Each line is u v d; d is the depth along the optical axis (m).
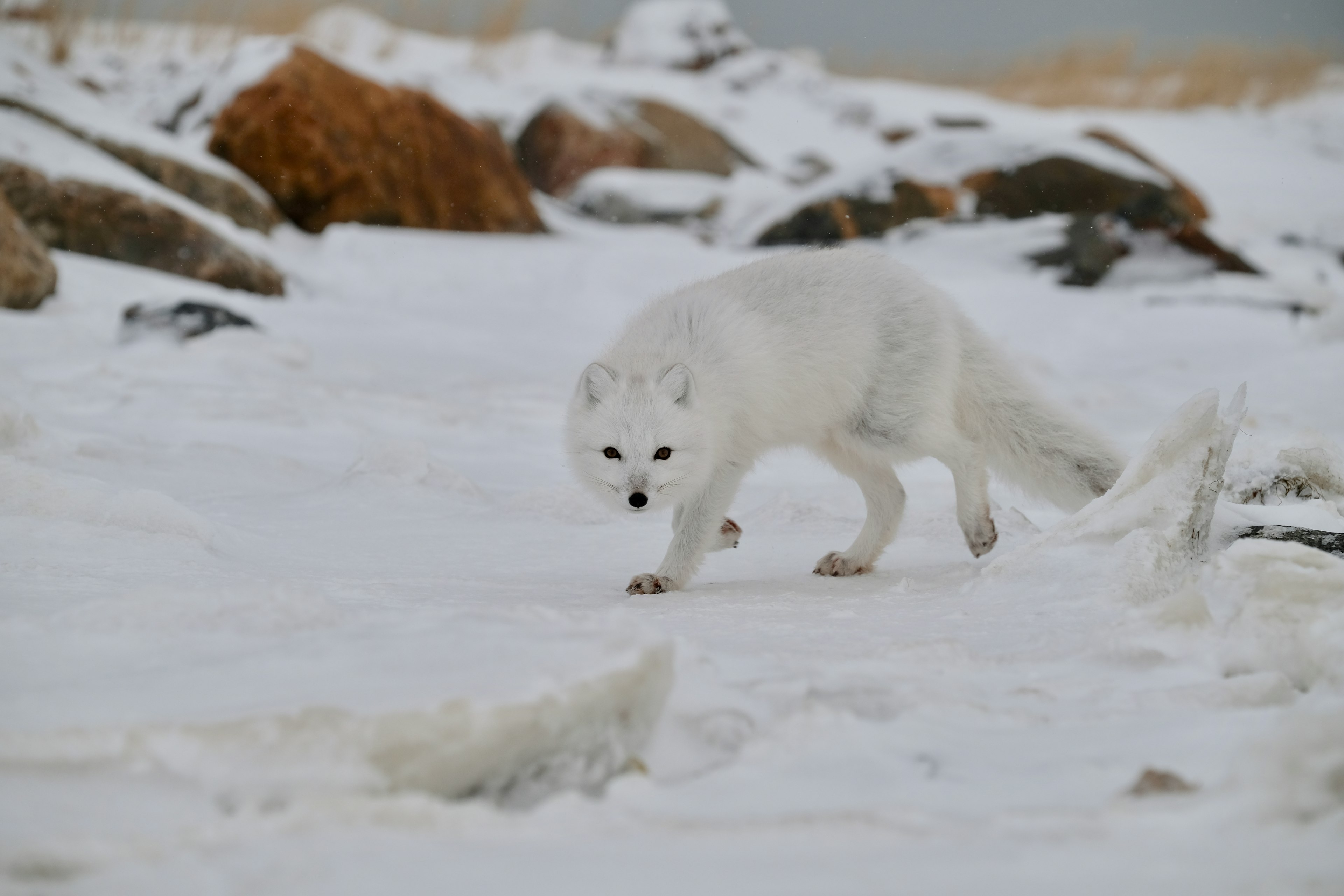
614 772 5.90
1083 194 48.75
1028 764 5.91
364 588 10.69
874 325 13.03
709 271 40.97
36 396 20.88
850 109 73.81
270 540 13.20
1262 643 7.60
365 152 44.66
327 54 45.53
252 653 6.76
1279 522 11.84
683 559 12.41
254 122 43.47
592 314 37.81
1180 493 10.30
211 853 4.63
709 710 6.61
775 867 4.61
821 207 48.88
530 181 61.59
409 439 19.92
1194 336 36.84
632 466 12.14
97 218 34.31
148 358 25.00
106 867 4.48
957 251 45.75
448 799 5.60
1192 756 5.89
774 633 9.16
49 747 5.17
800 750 5.94
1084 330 37.34
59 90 39.94
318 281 39.31
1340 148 73.75
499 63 76.38
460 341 33.34
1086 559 10.09
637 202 55.88
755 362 12.79
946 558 14.04
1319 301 42.22
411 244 42.12
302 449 19.81
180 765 5.25
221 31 68.50
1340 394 26.34
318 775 5.27
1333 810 4.99
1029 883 4.47
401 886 4.39
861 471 13.73
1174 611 8.05
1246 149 73.19
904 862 4.66
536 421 23.80
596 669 5.98
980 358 13.73
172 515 11.71
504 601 10.57
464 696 5.61
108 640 7.09
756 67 77.12
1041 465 13.50
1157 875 4.52
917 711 6.61
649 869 4.57
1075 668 7.87
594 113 62.09
